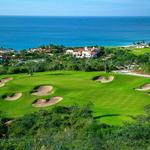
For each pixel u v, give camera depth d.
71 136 38.38
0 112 71.25
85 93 82.81
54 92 84.19
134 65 153.25
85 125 44.75
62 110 55.81
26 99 81.62
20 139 38.94
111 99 78.12
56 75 100.44
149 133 37.12
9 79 98.50
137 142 35.12
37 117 52.03
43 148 33.44
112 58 179.12
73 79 93.94
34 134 45.91
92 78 94.88
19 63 158.62
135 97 77.94
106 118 56.22
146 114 57.78
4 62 174.00
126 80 93.12
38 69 122.19
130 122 50.44
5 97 83.38
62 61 152.50
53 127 47.25
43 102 80.06
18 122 51.69
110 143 34.47
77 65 124.44
